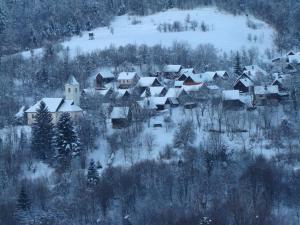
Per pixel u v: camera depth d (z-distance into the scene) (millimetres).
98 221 127812
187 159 145125
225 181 136375
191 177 137375
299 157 145875
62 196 137500
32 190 137875
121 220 127562
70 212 131000
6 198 136250
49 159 154875
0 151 153375
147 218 123875
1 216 128750
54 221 128625
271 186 130875
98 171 147000
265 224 118688
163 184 135250
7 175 145375
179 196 131875
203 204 126062
